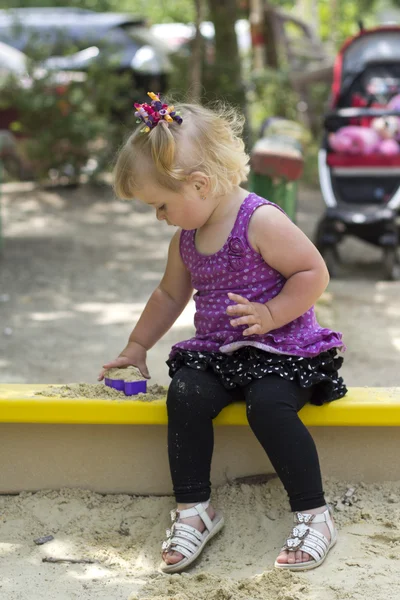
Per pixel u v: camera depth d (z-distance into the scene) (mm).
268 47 13250
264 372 2174
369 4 18609
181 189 2152
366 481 2453
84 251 7707
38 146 10477
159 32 17797
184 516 2162
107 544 2234
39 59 10531
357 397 2344
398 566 2041
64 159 10570
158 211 2234
